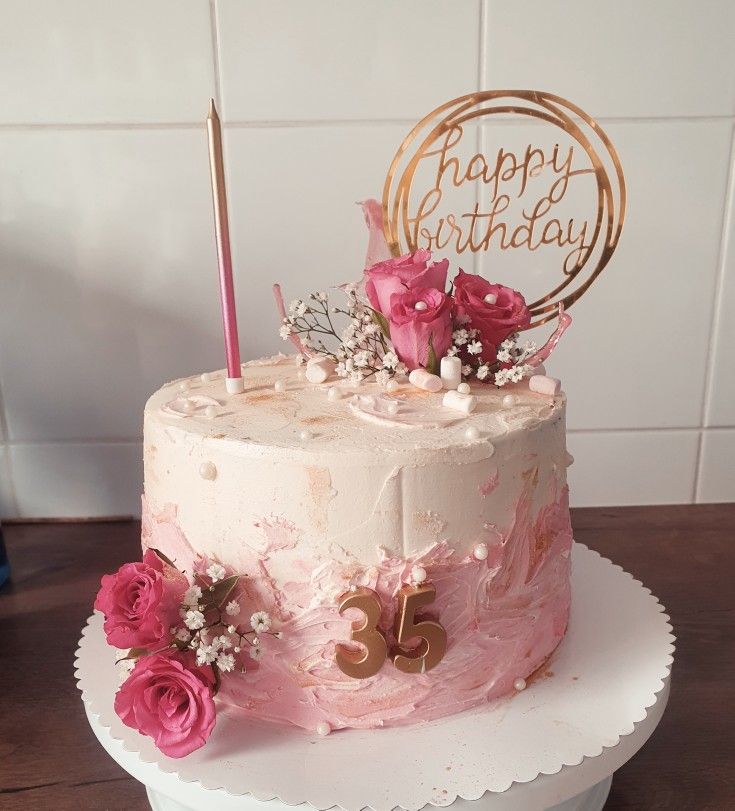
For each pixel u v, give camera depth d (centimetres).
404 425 62
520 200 105
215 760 59
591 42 100
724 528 111
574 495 119
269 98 101
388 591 59
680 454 117
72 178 103
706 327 111
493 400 69
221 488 61
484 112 91
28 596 95
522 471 63
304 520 59
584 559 91
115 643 58
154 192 104
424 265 73
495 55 100
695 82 102
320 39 99
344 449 58
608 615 78
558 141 103
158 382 111
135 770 60
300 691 62
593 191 105
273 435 61
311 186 104
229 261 70
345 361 76
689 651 83
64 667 82
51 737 73
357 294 87
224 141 102
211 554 63
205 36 99
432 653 60
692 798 66
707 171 105
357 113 102
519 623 66
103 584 61
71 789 68
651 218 106
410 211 105
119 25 98
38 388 111
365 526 58
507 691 66
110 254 106
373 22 99
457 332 74
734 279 109
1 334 109
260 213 105
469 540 61
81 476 115
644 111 103
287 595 60
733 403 115
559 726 62
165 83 100
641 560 102
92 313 108
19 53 98
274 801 55
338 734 62
